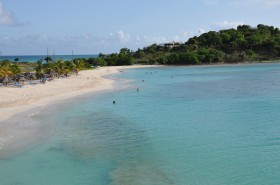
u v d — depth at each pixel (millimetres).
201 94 60750
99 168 23891
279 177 22125
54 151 27500
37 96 55781
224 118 39969
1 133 32594
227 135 32344
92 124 37125
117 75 113062
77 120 39125
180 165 24438
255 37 192375
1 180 21766
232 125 36344
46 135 32219
